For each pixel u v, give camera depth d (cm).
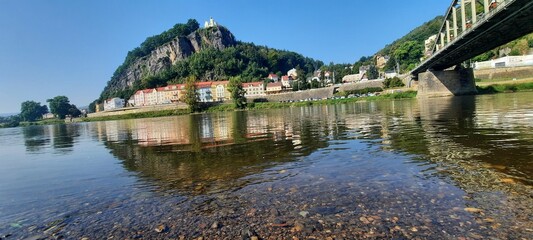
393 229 522
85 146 2338
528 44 11138
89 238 566
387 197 671
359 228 533
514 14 3266
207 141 1972
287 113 5644
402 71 16688
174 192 824
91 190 912
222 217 621
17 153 2238
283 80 19888
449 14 5931
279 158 1205
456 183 730
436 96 7569
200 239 531
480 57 12219
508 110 2594
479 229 505
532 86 7144
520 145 1110
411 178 795
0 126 16875
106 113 15262
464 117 2303
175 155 1488
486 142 1216
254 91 17388
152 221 627
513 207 577
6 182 1141
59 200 828
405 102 6169
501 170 808
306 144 1525
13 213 741
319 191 743
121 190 885
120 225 617
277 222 579
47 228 627
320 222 566
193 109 12638
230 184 864
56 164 1517
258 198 724
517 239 468
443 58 6406
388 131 1811
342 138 1648
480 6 13262
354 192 718
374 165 964
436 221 542
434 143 1277
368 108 5056
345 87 12800
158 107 13875
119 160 1471
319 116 3859
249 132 2364
